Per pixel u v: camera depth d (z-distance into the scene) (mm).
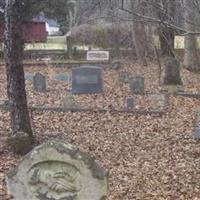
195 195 9867
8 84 12961
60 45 43312
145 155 12781
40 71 28562
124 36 34344
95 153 12953
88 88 20953
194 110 17953
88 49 36000
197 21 9992
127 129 15438
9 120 15828
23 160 6207
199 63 26422
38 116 16797
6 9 12555
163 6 9266
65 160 6086
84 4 26578
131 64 30453
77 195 6141
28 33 38906
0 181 10070
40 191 6219
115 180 10812
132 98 18203
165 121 16359
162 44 21500
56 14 41031
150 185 10500
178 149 13242
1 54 33781
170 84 22531
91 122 16234
